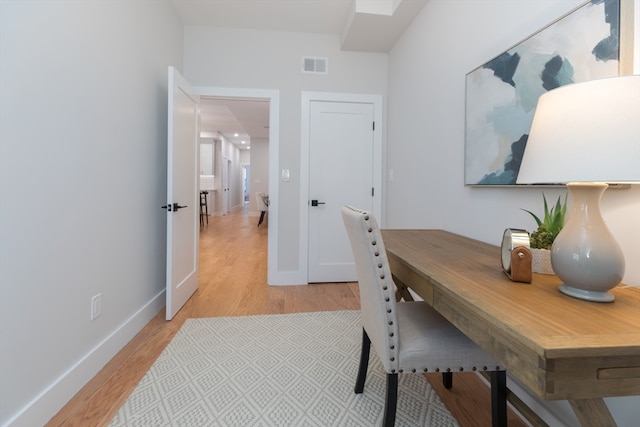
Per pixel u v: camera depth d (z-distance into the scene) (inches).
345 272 128.1
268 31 119.7
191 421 50.6
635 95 24.9
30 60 46.4
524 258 35.8
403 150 108.7
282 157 122.8
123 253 74.6
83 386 58.9
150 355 70.8
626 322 25.4
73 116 56.2
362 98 124.9
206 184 371.9
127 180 76.3
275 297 109.9
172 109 87.7
